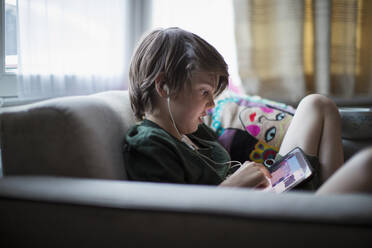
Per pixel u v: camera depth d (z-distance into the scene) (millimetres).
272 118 1216
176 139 880
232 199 500
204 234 488
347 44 1826
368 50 1839
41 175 702
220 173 991
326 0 1749
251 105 1279
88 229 542
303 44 1788
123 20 1677
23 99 1296
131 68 953
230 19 1875
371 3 1797
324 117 987
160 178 753
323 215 445
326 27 1771
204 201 502
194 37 909
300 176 826
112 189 562
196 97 875
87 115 736
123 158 812
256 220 465
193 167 846
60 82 1363
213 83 895
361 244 429
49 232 565
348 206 451
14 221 582
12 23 1306
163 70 867
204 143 1071
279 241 460
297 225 451
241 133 1194
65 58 1374
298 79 1807
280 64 1823
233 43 1889
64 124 690
